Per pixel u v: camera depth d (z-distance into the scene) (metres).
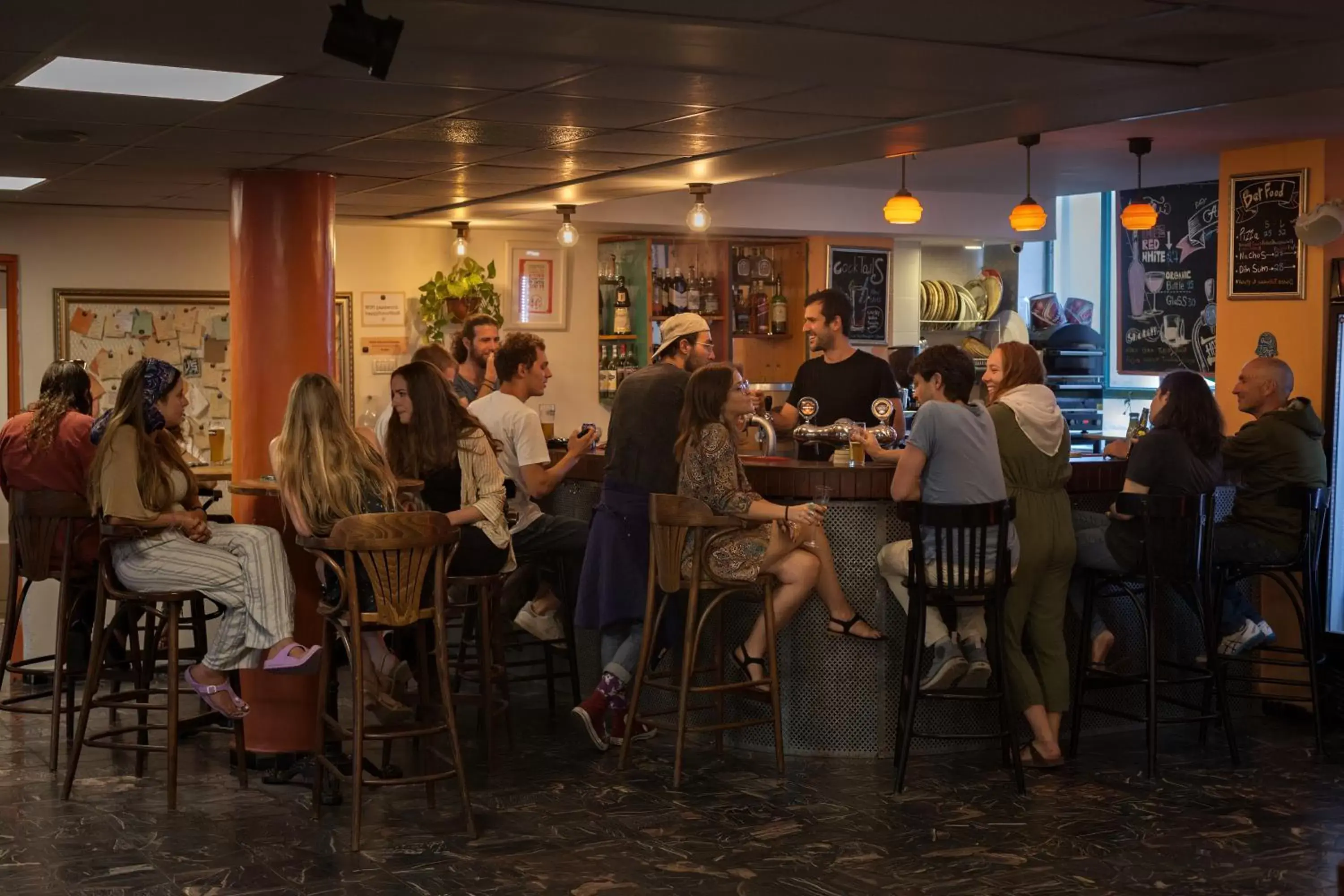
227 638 5.13
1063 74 4.65
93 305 8.39
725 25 3.86
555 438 8.05
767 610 5.34
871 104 5.11
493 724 5.65
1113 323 11.50
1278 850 4.52
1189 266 10.62
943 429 5.14
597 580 5.78
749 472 5.64
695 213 7.34
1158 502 5.39
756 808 4.98
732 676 5.82
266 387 5.86
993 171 9.16
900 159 8.58
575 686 6.64
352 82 4.42
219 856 4.49
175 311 8.62
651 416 5.77
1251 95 5.09
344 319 9.21
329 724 4.91
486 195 7.49
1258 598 6.62
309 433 4.90
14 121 4.93
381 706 5.14
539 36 3.92
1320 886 4.18
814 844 4.59
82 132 5.14
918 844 4.58
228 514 8.62
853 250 10.24
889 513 5.62
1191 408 5.57
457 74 4.39
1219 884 4.20
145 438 5.12
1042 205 10.73
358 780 4.55
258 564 5.09
